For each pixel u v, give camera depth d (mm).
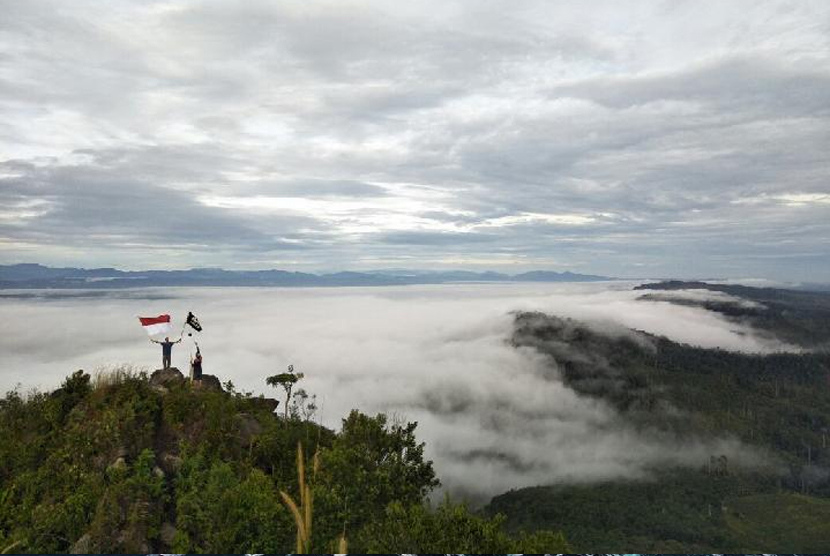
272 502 17203
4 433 20906
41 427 21312
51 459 19016
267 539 16031
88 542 15828
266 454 21766
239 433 22125
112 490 17234
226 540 15992
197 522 16797
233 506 16969
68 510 16859
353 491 19375
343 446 21734
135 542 15977
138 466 18359
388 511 17375
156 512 17172
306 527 9922
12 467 19406
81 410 21469
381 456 23578
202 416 21672
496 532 15719
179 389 22688
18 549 15719
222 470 18312
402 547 15734
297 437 23094
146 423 20438
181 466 18812
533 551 14766
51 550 16031
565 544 15141
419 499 22203
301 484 10141
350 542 16547
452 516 16250
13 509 17438
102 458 18953
